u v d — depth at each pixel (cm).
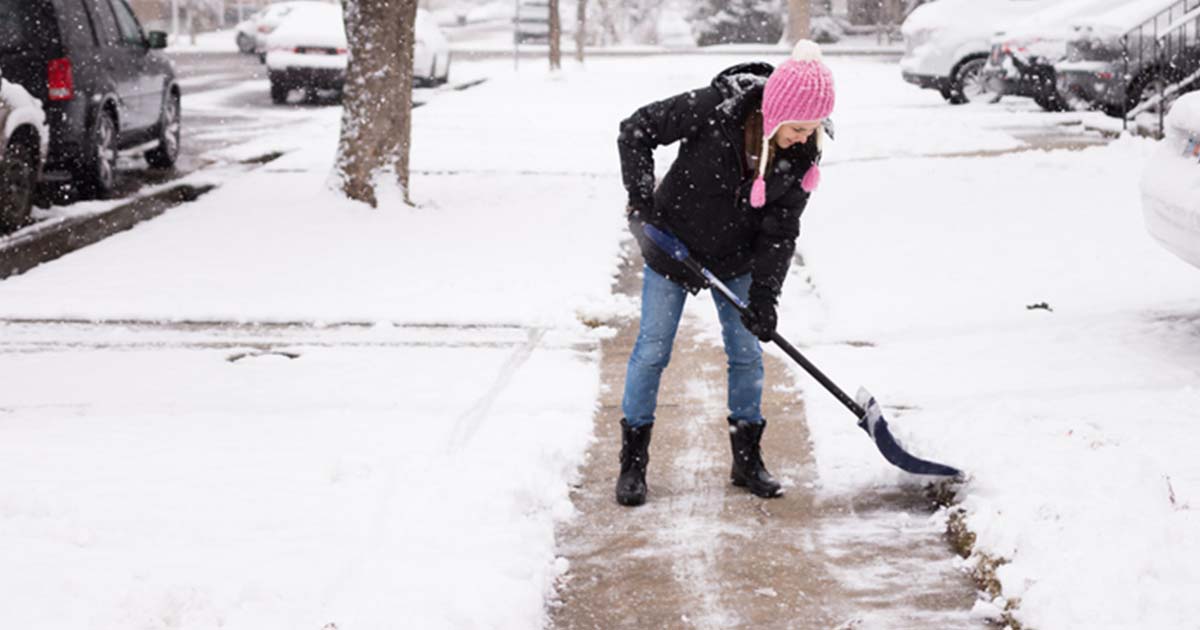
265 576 396
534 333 711
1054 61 1859
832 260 880
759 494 484
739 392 484
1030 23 1902
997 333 685
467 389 605
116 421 563
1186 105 651
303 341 698
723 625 385
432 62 2652
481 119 1939
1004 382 599
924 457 495
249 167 1422
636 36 5272
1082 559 383
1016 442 492
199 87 2675
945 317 719
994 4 2073
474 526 435
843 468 504
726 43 5172
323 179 1285
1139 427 526
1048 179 1209
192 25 5281
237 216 1065
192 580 392
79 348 686
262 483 479
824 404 577
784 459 520
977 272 835
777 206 449
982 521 428
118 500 461
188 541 424
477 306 762
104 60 1201
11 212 1041
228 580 393
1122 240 924
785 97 405
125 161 1466
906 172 1282
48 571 399
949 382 602
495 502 452
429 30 2706
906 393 588
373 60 1088
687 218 455
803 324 719
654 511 472
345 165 1099
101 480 484
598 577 419
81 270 867
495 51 4503
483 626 365
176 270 866
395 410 574
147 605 368
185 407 583
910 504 475
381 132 1092
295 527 436
